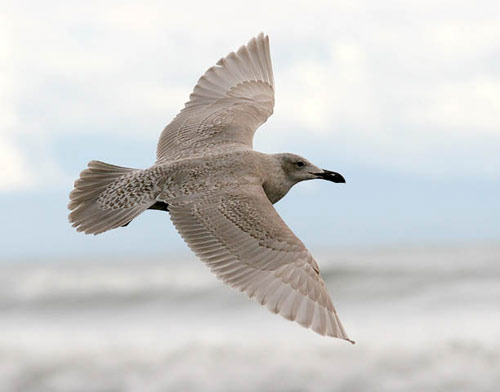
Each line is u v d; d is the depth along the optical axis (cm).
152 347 2139
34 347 2211
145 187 789
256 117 963
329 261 3744
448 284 3052
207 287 3119
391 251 5159
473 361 1858
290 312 687
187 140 907
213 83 1007
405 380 1784
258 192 779
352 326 2378
